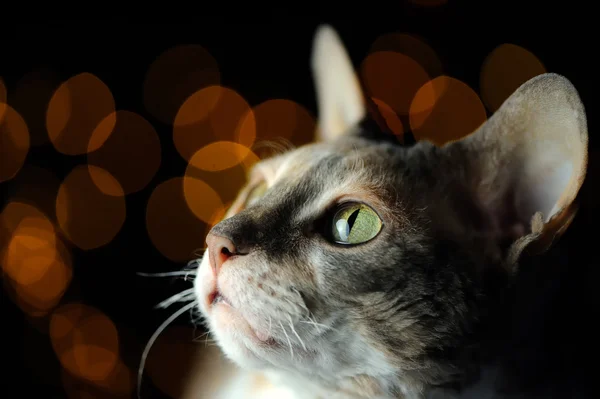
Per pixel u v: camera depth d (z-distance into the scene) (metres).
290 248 0.34
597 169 0.40
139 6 0.53
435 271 0.34
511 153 0.35
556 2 0.49
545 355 0.35
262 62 0.55
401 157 0.36
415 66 0.51
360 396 0.35
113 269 0.53
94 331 0.50
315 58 0.43
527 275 0.35
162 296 0.52
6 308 0.51
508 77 0.47
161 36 0.54
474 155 0.35
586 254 0.38
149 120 0.54
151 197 0.52
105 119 0.51
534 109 0.33
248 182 0.42
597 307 0.37
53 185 0.53
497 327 0.34
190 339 0.50
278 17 0.54
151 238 0.52
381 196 0.34
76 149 0.52
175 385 0.49
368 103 0.43
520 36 0.50
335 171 0.36
